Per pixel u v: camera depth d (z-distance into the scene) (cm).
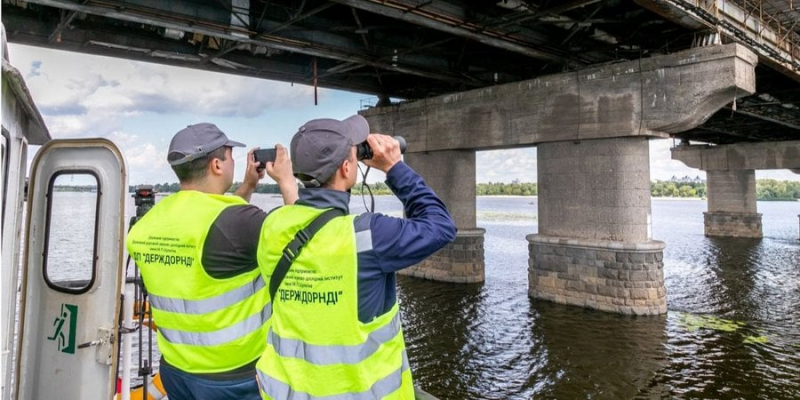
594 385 1243
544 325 1703
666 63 1582
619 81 1689
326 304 182
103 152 331
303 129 203
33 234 340
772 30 1873
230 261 228
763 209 16088
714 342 1535
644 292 1695
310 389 181
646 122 1634
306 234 188
